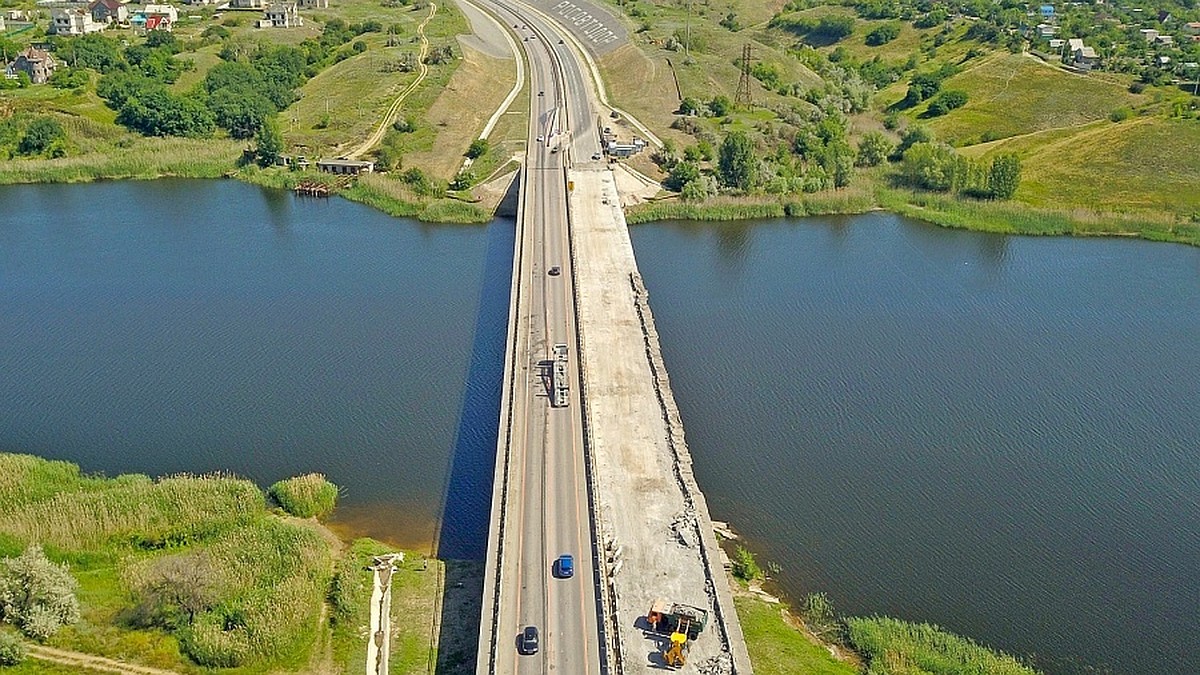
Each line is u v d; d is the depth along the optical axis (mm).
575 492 89312
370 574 84688
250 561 83938
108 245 163000
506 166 190875
